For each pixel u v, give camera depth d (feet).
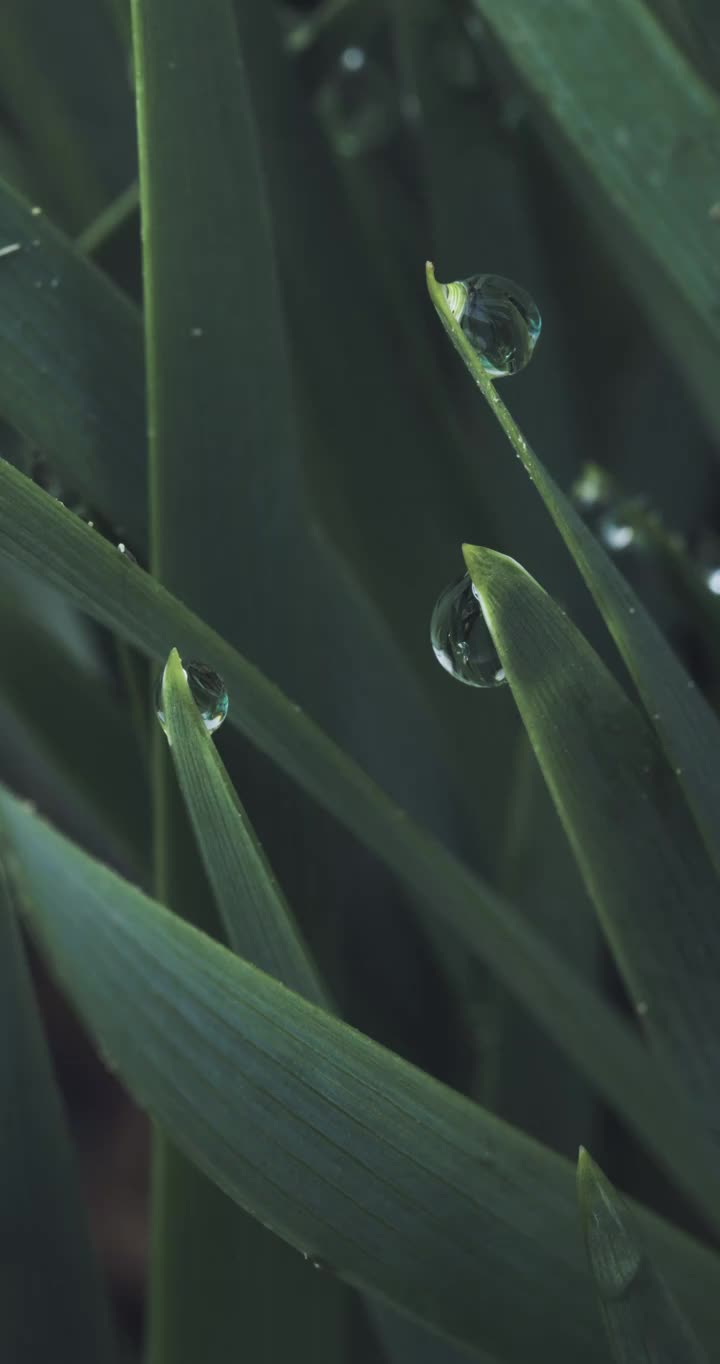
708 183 0.55
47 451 0.54
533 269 0.69
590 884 0.49
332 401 0.63
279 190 0.63
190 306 0.53
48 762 0.64
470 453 0.65
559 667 0.48
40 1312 0.56
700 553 0.71
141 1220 0.78
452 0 0.67
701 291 0.55
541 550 0.67
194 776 0.47
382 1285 0.48
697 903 0.50
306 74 0.68
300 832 0.58
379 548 0.64
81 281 0.54
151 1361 0.54
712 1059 0.51
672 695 0.48
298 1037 0.47
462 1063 0.65
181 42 0.51
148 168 0.52
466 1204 0.48
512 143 0.69
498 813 0.64
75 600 0.47
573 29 0.55
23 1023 0.55
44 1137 0.56
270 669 0.56
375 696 0.64
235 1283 0.55
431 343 0.69
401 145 0.76
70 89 0.69
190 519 0.54
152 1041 0.48
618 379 0.74
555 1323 0.48
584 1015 0.54
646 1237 0.50
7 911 0.54
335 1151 0.47
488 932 0.52
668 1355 0.45
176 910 0.54
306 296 0.63
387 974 0.65
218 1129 0.48
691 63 0.59
